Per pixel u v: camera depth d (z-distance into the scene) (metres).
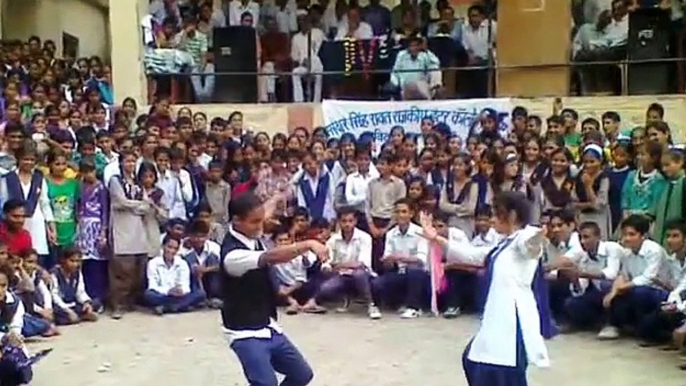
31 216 9.58
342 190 10.67
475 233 9.87
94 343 8.63
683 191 8.80
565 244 8.98
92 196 10.11
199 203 10.66
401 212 9.91
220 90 13.59
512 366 5.22
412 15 14.57
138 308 10.39
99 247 10.10
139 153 10.53
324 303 10.32
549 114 12.50
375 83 13.55
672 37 12.30
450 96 13.52
